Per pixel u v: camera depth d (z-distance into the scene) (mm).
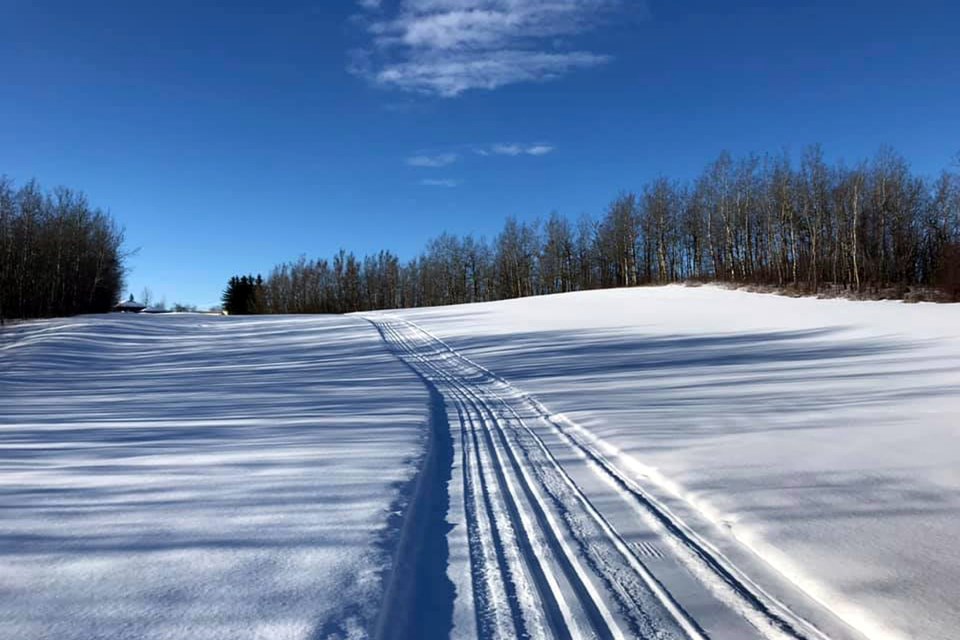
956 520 4152
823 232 47875
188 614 2748
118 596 2924
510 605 3150
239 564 3342
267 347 22906
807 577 3344
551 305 35938
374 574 3244
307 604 2871
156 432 7520
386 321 32375
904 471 5383
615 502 4871
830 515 4293
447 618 3006
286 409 9445
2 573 3182
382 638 2697
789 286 39812
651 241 63812
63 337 23734
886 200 44188
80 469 5547
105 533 3820
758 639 2824
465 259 80062
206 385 13180
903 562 3488
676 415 8492
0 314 29641
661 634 2873
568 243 74500
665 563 3684
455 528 4285
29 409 9859
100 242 46438
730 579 3465
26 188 40125
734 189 52344
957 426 7266
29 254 39531
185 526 3965
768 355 16203
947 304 27484
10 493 4734
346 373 14984
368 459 5977
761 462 5785
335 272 82812
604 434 7336
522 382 12617
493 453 6680
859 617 2918
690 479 5266
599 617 3035
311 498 4625
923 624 2805
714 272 55344
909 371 12375
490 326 26641
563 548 3922
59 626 2617
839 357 15320
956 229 42281
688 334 21844
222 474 5359
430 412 9070
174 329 30906
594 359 16344
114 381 14508
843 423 7641
